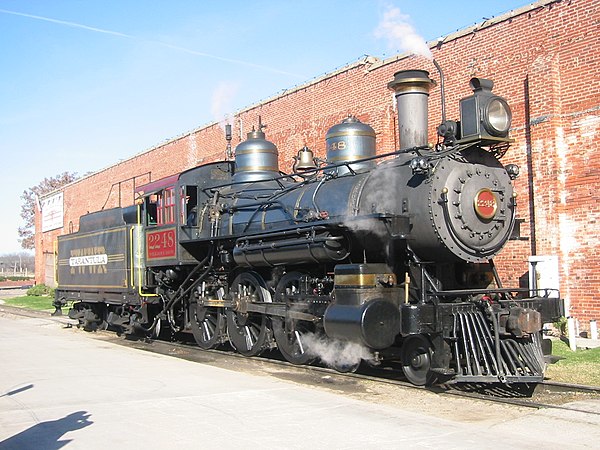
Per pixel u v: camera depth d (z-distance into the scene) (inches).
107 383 334.6
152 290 575.5
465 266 366.9
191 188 518.6
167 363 406.3
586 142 467.2
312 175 440.8
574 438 224.8
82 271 690.8
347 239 370.0
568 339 447.8
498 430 235.8
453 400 298.2
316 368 392.5
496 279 368.5
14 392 314.3
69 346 510.0
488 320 315.3
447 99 561.3
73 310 724.7
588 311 465.4
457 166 340.8
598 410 266.8
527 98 500.7
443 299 344.2
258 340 443.5
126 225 592.4
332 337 354.9
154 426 243.4
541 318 337.1
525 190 501.0
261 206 444.8
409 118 382.0
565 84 479.5
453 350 323.3
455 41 556.1
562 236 479.5
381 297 344.8
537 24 494.9
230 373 363.3
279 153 760.3
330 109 682.2
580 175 470.3
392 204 351.6
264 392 302.8
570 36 475.2
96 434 234.1
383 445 214.5
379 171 372.5
